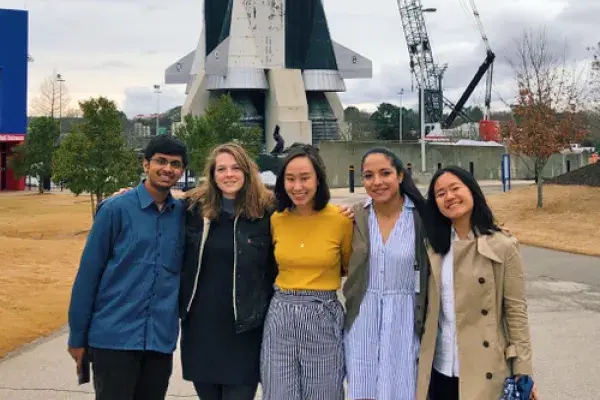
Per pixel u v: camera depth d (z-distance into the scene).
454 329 3.91
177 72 71.38
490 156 54.41
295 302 4.13
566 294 10.48
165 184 4.16
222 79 63.97
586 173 28.33
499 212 22.50
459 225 3.97
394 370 4.02
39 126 43.81
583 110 29.73
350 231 4.20
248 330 4.24
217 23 65.88
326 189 4.14
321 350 4.11
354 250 4.12
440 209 3.91
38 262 14.04
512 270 3.85
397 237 4.08
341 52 69.62
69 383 6.07
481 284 3.82
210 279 4.27
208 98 65.50
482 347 3.80
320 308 4.13
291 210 4.24
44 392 5.81
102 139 20.45
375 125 101.44
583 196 23.95
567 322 8.56
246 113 64.25
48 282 11.70
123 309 4.10
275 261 4.31
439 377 3.99
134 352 4.16
